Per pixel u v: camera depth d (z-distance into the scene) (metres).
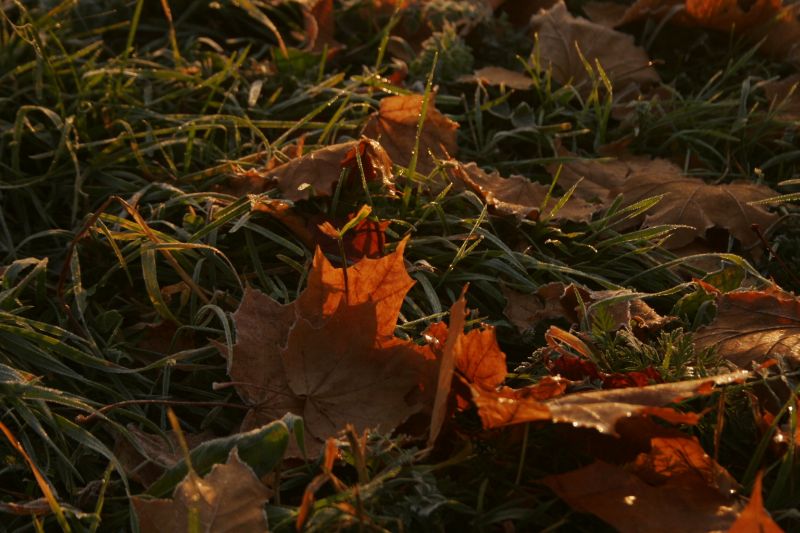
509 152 1.43
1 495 1.08
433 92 1.34
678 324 1.17
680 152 1.42
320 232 1.23
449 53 1.48
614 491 1.01
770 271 1.27
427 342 1.09
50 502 1.01
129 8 1.51
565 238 1.28
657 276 1.26
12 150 1.32
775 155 1.41
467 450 1.04
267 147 1.31
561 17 1.52
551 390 1.05
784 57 1.52
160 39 1.51
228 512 1.00
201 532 0.99
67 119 1.32
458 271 1.24
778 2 1.50
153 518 1.00
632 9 1.53
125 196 1.29
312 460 1.06
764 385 1.08
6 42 1.40
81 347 1.17
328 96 1.43
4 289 1.17
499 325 1.20
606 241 1.26
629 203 1.31
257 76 1.46
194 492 1.01
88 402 1.12
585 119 1.44
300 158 1.26
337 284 1.10
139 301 1.23
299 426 1.04
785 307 1.12
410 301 1.20
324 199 1.26
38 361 1.14
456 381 1.06
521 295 1.22
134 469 1.08
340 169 1.25
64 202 1.31
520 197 1.30
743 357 1.10
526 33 1.60
